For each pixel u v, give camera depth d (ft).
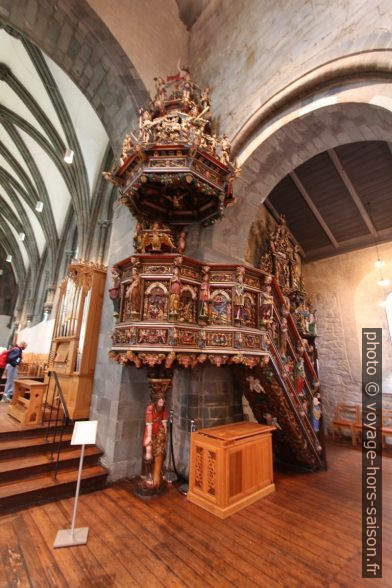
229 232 17.89
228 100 19.10
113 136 21.86
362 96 12.14
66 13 17.95
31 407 16.48
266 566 8.41
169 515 11.13
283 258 25.94
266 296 13.52
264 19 17.78
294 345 16.62
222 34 21.17
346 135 15.14
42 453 14.29
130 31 20.10
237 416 16.49
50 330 42.63
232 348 12.03
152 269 12.41
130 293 12.12
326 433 27.86
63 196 55.26
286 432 16.19
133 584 7.57
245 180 17.80
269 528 10.46
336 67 12.92
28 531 9.78
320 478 15.89
